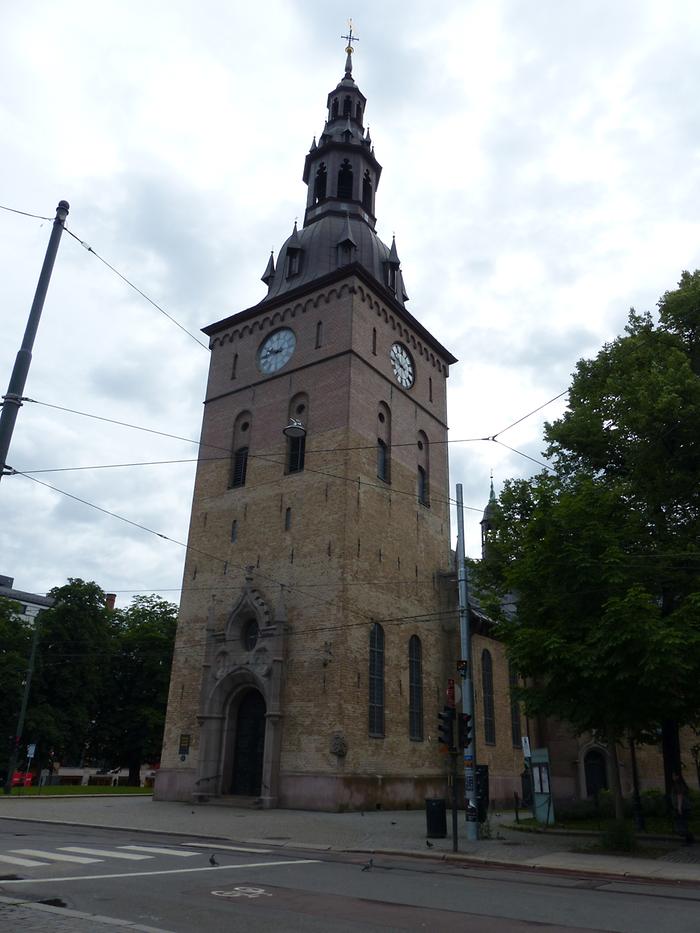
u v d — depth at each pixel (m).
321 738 29.97
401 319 42.44
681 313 25.19
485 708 39.91
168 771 34.44
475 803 21.95
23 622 57.66
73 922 9.30
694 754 38.78
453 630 39.00
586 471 26.05
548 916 10.73
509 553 26.02
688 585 21.78
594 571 20.67
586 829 23.67
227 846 19.28
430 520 40.69
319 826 23.98
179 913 10.20
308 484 35.34
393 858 18.00
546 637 20.75
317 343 38.47
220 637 34.47
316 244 42.66
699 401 22.30
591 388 27.22
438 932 9.35
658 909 11.50
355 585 32.75
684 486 22.89
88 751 60.19
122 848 17.67
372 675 32.75
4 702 50.31
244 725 33.38
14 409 13.13
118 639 60.50
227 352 42.81
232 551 36.75
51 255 14.44
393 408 39.50
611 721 20.64
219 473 39.53
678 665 18.44
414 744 34.22
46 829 22.22
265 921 9.78
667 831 23.06
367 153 47.28
